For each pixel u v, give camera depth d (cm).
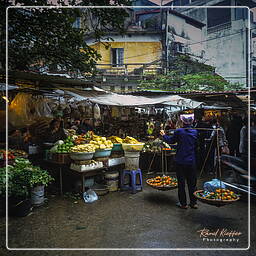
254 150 461
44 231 321
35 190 409
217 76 1538
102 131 814
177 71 1456
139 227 332
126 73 1562
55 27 558
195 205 406
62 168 493
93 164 461
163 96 791
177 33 1741
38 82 550
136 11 1744
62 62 635
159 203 432
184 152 399
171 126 961
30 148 538
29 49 612
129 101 677
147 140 773
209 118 885
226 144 655
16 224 343
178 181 405
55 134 566
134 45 1623
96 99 617
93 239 299
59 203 431
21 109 505
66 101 658
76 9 517
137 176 581
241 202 438
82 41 583
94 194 454
